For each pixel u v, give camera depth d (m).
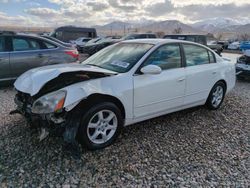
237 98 6.02
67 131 2.86
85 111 3.00
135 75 3.46
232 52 27.64
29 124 3.51
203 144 3.50
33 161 2.88
